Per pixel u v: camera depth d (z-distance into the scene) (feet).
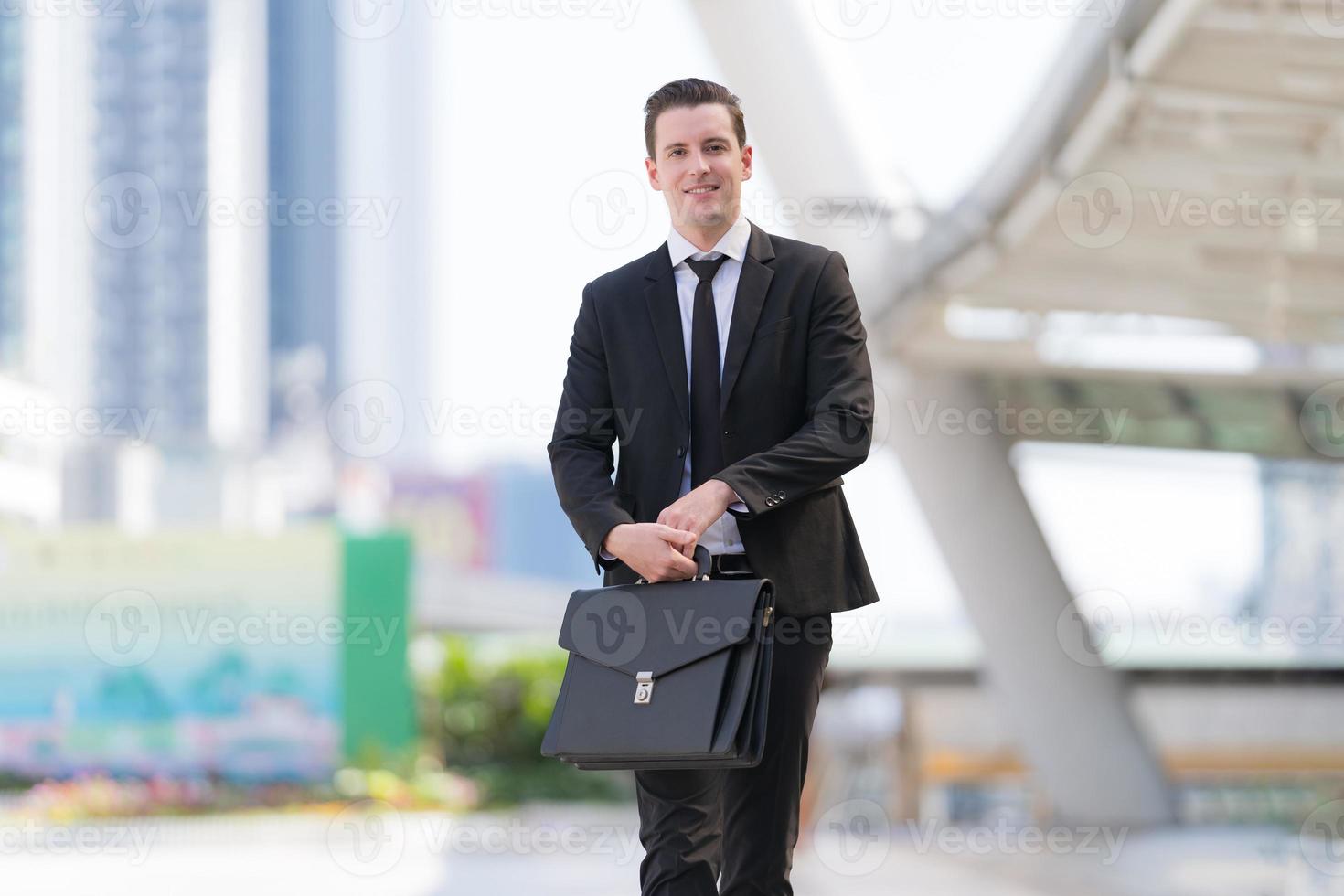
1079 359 52.26
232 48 329.72
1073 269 44.09
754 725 13.50
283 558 58.23
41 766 56.13
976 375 54.60
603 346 15.24
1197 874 36.29
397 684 58.49
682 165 14.75
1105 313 47.75
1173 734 63.41
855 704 56.44
